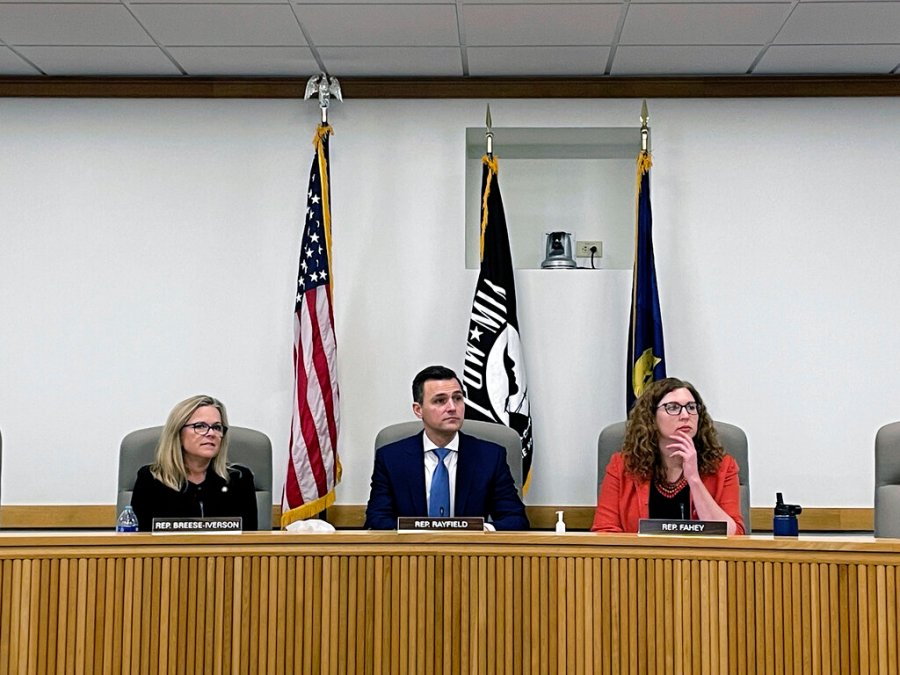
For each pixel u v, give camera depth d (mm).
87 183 4395
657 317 4066
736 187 4344
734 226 4332
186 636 2082
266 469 3373
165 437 3059
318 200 4121
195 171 4398
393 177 4383
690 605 2072
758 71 4262
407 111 4406
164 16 3711
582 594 2105
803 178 4336
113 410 4328
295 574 2113
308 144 4402
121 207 4391
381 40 3936
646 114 4172
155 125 4414
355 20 3744
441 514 3107
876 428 4246
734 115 4363
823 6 3594
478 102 4395
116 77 4348
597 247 4590
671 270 4324
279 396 4320
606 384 4289
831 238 4316
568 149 4645
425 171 4383
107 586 2066
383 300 4344
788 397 4270
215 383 4328
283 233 4375
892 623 1998
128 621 2066
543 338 4312
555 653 2100
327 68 4238
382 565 2123
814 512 4195
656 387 3043
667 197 4344
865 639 2004
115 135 4410
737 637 2051
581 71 4270
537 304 4328
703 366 4285
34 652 2041
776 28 3793
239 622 2098
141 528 2992
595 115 4371
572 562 2113
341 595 2115
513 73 4297
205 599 2094
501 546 2125
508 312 4129
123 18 3729
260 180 4391
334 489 4051
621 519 3025
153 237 4383
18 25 3797
